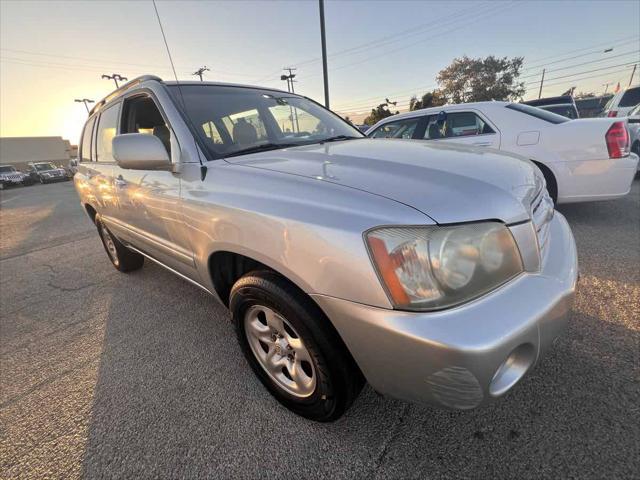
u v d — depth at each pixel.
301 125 2.63
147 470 1.51
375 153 1.79
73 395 2.00
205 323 2.65
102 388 2.04
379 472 1.41
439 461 1.43
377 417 1.65
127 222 2.79
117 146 1.94
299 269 1.32
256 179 1.60
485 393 1.10
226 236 1.61
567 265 1.49
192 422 1.73
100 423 1.78
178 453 1.57
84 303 3.20
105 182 2.96
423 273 1.12
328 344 1.37
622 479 1.29
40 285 3.79
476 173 1.46
